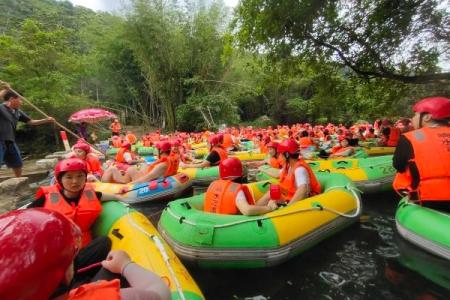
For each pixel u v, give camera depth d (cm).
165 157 617
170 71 1955
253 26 772
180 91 2023
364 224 456
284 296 297
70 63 1611
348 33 813
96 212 311
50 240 91
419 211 361
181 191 609
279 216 358
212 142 755
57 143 1608
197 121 2000
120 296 118
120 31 1938
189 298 222
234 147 1166
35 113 1538
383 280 313
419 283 305
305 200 403
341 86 1004
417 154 352
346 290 301
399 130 1030
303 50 838
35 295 87
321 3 702
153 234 300
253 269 337
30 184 698
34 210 100
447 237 325
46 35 1542
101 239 269
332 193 442
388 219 476
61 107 1583
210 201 380
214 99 1959
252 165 936
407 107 1442
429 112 354
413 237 359
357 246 388
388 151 983
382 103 1079
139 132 2084
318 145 1107
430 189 349
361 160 670
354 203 453
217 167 720
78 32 2467
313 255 369
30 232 90
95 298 112
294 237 352
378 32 788
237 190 365
